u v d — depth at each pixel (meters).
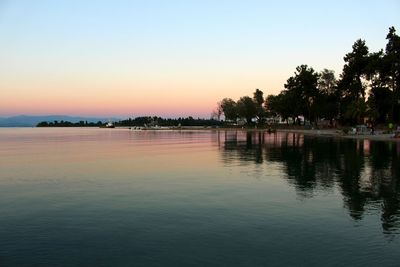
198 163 41.22
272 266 12.59
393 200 21.55
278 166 37.28
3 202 22.12
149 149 64.69
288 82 155.00
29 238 15.62
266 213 18.95
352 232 15.89
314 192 23.95
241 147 65.12
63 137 130.25
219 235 15.66
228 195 23.31
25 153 58.31
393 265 12.55
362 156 45.22
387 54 95.19
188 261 13.09
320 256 13.35
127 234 15.97
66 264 13.02
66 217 18.72
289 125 187.62
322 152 51.62
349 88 115.38
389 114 106.94
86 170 36.34
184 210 19.72
